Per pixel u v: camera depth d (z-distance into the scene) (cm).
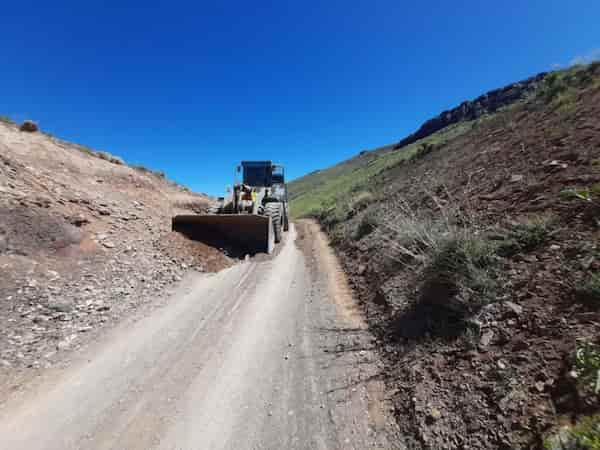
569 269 245
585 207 292
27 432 238
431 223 430
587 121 475
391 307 388
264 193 1056
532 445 162
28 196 598
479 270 296
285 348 354
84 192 804
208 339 376
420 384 249
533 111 834
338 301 487
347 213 1203
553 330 212
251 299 506
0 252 461
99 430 240
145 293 509
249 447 222
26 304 400
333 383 286
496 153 646
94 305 438
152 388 289
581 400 165
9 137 938
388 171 1848
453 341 271
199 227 862
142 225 784
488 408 197
